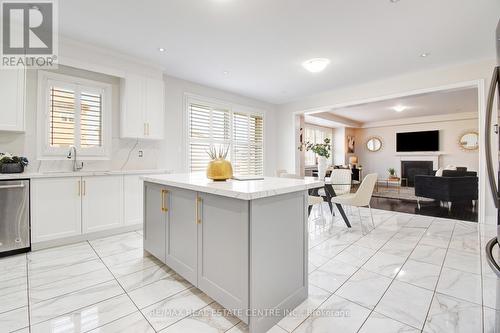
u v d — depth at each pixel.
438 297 1.80
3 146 2.79
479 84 3.62
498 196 1.27
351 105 5.08
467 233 3.33
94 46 3.17
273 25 2.70
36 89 2.98
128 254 2.63
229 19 2.60
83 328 1.48
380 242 3.02
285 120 6.22
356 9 2.42
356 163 9.81
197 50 3.31
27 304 1.72
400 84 4.34
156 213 2.32
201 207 1.74
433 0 2.27
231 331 1.47
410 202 5.75
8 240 2.53
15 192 2.56
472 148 7.92
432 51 3.31
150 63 3.69
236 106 5.43
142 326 1.51
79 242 2.98
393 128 9.58
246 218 1.41
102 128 3.48
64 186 2.87
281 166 6.30
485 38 2.97
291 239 1.68
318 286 1.99
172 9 2.42
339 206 3.73
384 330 1.47
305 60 3.62
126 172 3.36
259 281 1.45
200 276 1.77
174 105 4.37
